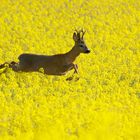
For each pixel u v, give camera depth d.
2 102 45.03
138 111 44.81
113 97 48.97
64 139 34.59
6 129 38.59
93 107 43.66
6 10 101.50
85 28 91.81
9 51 70.75
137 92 55.03
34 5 105.25
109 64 67.31
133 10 106.25
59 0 109.81
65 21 96.44
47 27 91.31
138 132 37.62
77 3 108.75
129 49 79.62
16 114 41.50
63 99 48.31
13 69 56.50
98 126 36.69
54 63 56.03
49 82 55.41
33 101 48.34
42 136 34.50
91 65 66.00
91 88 54.91
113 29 92.44
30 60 56.34
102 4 109.06
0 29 85.88
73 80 56.44
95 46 79.62
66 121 38.94
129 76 61.41
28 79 55.38
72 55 55.75
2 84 53.69
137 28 94.69
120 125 38.59
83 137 34.75
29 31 86.50
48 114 41.53
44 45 77.56
